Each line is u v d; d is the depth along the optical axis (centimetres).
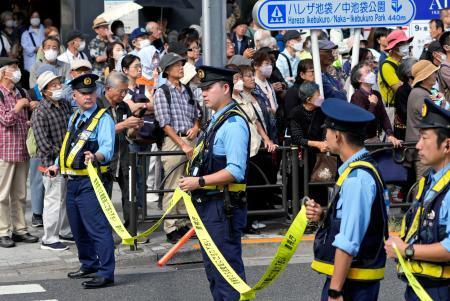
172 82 1372
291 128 1418
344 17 1486
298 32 1761
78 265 1284
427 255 636
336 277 662
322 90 1480
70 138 1150
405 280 677
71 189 1157
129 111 1385
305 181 1429
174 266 1311
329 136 694
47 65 1488
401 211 1545
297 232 739
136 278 1220
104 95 1383
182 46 1669
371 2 1498
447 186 644
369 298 684
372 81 1445
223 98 910
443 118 650
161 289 1156
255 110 1433
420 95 1433
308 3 1466
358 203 661
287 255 744
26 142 1376
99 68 1848
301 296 1116
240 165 888
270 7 1455
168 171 1382
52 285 1177
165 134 1388
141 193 1379
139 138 1398
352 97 1461
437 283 651
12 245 1362
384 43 1903
